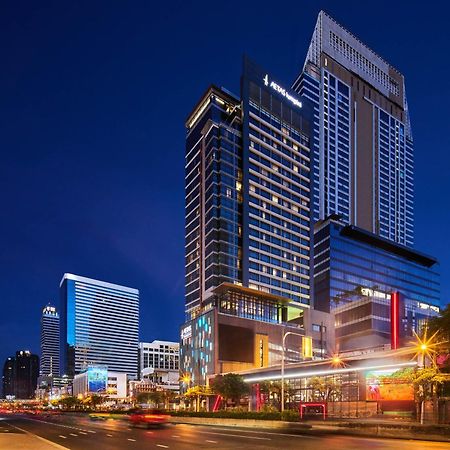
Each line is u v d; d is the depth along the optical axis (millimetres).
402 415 62250
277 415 48906
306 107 170750
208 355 122375
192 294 144750
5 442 28844
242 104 149625
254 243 142000
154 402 140250
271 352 128500
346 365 73812
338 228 178500
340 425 42562
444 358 49469
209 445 28828
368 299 151500
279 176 154625
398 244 193000
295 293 148500
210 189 141625
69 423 63906
